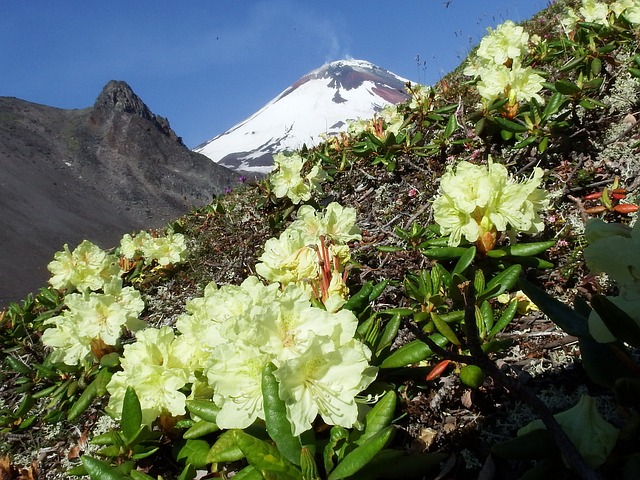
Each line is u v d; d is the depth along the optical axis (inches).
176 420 96.3
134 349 98.5
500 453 56.2
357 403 74.2
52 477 124.6
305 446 67.3
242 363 72.9
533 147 149.3
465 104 192.9
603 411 77.0
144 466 100.3
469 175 104.1
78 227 1934.1
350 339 68.2
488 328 90.3
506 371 90.1
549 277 114.0
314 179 188.9
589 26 179.5
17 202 1956.2
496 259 107.3
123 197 2352.4
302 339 67.7
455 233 106.3
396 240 145.3
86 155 2591.0
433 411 87.9
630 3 175.2
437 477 77.9
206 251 202.7
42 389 154.3
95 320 132.1
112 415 98.8
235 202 230.4
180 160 2775.6
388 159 180.2
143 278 205.8
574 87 140.9
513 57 181.6
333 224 117.9
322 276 91.7
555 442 54.2
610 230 52.6
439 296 100.6
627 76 153.0
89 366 137.9
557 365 89.7
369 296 93.4
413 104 199.5
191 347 97.2
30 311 202.8
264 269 100.6
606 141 139.1
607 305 50.5
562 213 126.8
